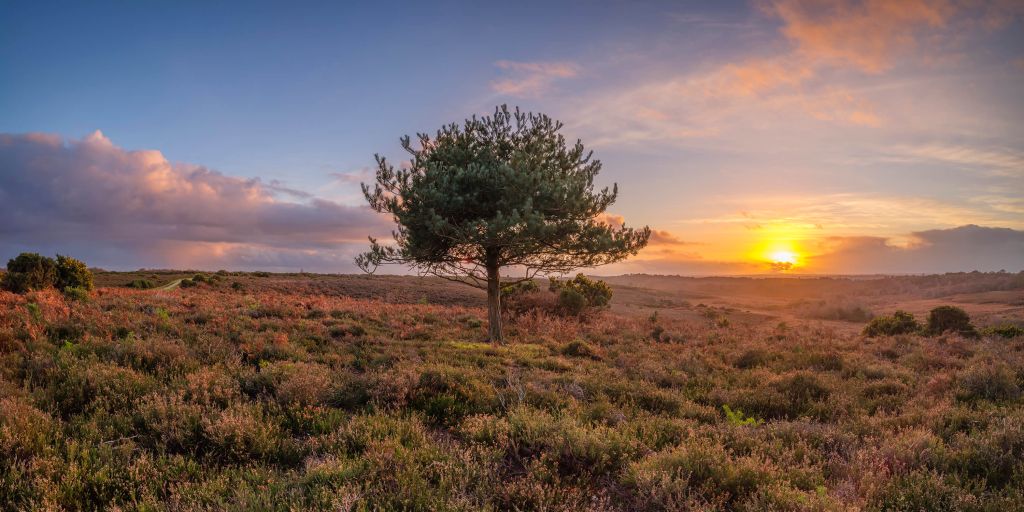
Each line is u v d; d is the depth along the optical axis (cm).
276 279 6469
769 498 466
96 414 636
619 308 5566
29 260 2598
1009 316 5488
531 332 2094
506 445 595
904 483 508
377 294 5478
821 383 1029
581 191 1712
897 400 945
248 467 514
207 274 6812
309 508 423
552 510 449
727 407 860
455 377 916
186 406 646
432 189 1596
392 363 1155
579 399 888
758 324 4328
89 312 1524
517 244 1639
